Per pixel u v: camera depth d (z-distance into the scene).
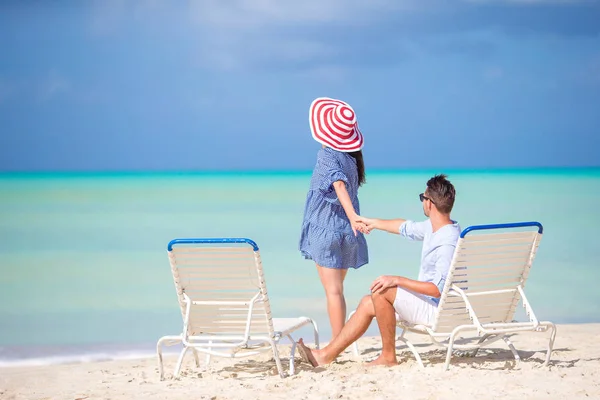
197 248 7.53
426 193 7.58
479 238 7.23
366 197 44.97
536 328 7.34
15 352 10.76
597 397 6.35
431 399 6.39
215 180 86.06
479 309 7.58
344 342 7.93
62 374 8.51
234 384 7.30
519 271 7.62
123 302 15.23
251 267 7.54
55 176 104.69
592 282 16.55
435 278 7.42
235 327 7.84
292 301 14.69
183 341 7.67
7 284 17.58
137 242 25.47
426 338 10.05
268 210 38.56
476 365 7.75
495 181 73.75
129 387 7.45
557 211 34.41
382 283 7.57
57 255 22.67
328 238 8.46
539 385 6.75
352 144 8.60
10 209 40.81
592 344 9.23
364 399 6.46
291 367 7.67
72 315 13.91
